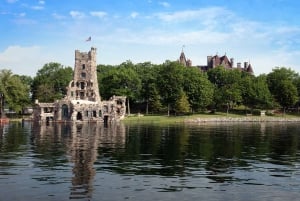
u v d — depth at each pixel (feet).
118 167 137.49
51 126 399.03
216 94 648.38
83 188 106.01
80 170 131.23
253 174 127.44
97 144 213.05
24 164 142.72
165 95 607.37
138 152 179.11
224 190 105.60
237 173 128.77
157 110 648.79
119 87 635.66
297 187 109.91
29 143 216.54
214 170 133.59
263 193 103.04
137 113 651.66
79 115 532.73
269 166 142.92
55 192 101.55
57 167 136.67
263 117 615.57
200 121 549.13
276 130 362.53
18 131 313.73
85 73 576.20
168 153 176.04
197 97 614.34
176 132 314.14
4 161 149.59
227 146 207.62
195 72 627.87
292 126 450.30
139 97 638.12
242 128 391.24
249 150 190.80
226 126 432.25
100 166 139.33
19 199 95.20
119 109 552.41
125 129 351.46
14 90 535.19
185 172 129.29
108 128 366.84
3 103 540.11
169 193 101.65
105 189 104.94
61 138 249.96
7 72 542.98
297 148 201.67
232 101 651.66
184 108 573.74
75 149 189.26
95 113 523.29
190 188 107.14
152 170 132.16
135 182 113.50
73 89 570.46
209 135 285.23
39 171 128.98
